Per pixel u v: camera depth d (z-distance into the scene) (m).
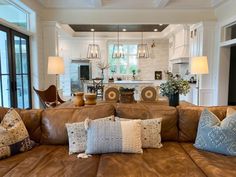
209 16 5.65
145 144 2.30
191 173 1.74
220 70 5.54
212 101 5.82
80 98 3.23
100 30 9.21
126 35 9.83
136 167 1.84
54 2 5.43
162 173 1.74
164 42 10.30
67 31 8.56
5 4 3.95
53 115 2.55
